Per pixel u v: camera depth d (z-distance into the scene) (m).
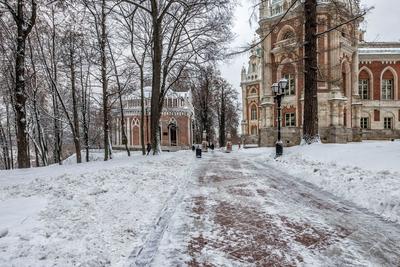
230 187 8.68
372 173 8.59
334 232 4.81
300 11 19.28
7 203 6.22
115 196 6.96
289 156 15.47
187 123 64.44
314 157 13.52
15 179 10.36
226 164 15.95
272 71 38.66
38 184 8.61
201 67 25.27
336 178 8.77
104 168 12.11
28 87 29.78
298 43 19.36
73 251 3.84
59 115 35.25
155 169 12.10
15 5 18.02
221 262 3.75
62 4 19.30
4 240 4.07
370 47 53.75
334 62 33.84
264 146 38.53
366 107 51.56
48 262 3.51
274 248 4.18
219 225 5.15
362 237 4.59
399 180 7.39
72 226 4.77
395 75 51.44
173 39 25.64
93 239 4.29
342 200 6.98
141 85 28.47
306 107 17.44
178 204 6.56
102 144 61.03
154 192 7.67
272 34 38.50
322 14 33.28
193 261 3.77
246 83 63.53
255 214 5.82
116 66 27.97
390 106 51.47
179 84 28.88
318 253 4.00
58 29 24.44
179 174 11.21
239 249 4.15
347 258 3.85
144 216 5.57
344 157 11.93
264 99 39.06
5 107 38.12
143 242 4.36
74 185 8.13
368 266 3.62
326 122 34.22
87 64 25.89
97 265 3.56
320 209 6.19
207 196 7.42
